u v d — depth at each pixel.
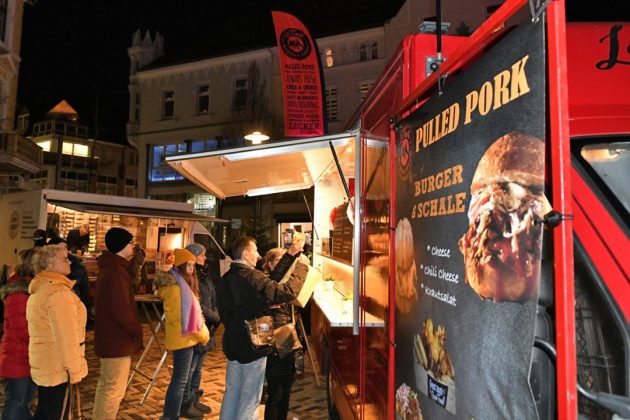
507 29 1.46
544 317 1.25
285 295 3.42
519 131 1.07
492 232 1.17
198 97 22.62
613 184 1.47
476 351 1.23
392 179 2.14
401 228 1.96
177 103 22.80
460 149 1.37
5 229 10.21
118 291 3.63
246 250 3.61
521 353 1.02
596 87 1.61
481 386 1.20
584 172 1.44
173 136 22.75
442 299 1.47
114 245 3.75
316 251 6.50
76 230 10.05
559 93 0.95
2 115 13.68
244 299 3.41
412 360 1.76
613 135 1.51
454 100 1.43
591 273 1.31
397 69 2.16
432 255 1.56
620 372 1.22
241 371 3.49
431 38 1.97
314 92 6.20
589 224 1.36
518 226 1.06
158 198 23.16
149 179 23.23
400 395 1.90
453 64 1.48
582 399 1.30
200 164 3.72
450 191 1.43
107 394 3.58
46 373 3.25
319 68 6.24
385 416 2.18
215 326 4.77
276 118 20.14
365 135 2.96
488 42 1.44
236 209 21.34
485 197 1.21
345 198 5.04
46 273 3.27
